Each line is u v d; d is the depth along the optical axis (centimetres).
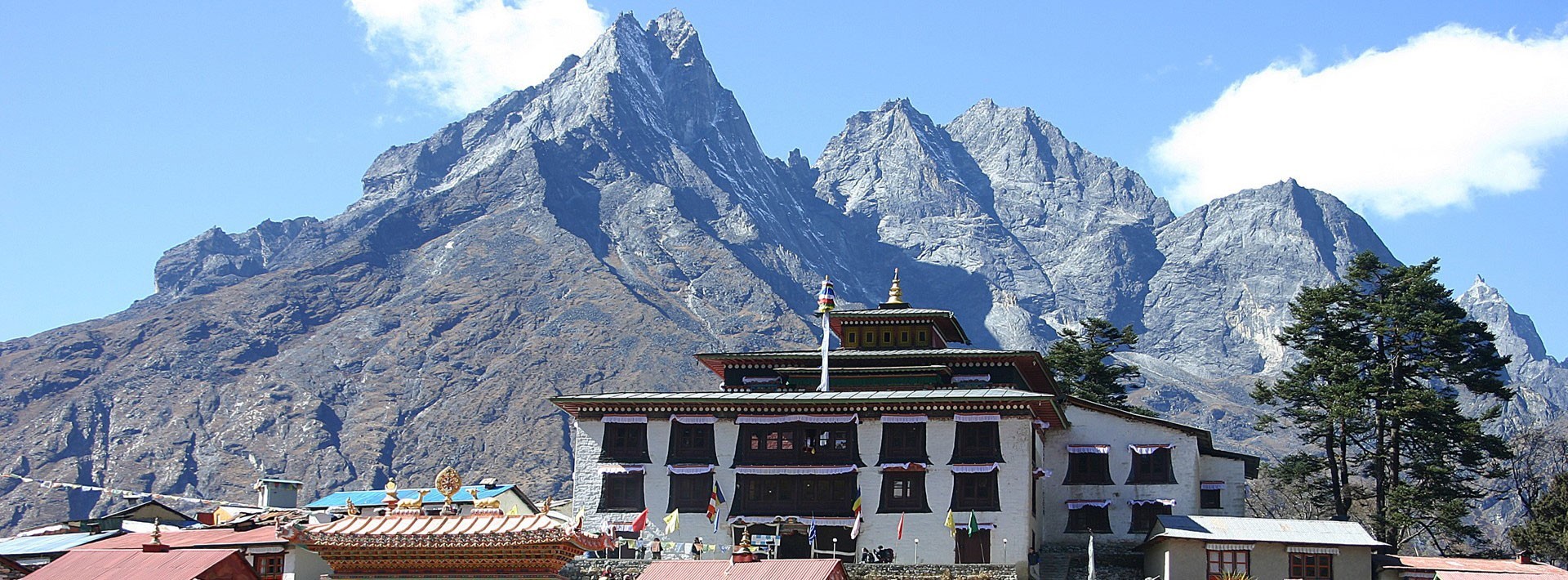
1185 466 10344
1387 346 11562
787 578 5962
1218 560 8762
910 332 11244
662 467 9650
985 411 9431
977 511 9269
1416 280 11569
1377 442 11106
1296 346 12112
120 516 10250
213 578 6075
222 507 10619
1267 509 13750
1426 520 10744
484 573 4253
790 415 9594
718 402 9625
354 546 4256
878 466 9456
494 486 11669
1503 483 16750
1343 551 8656
